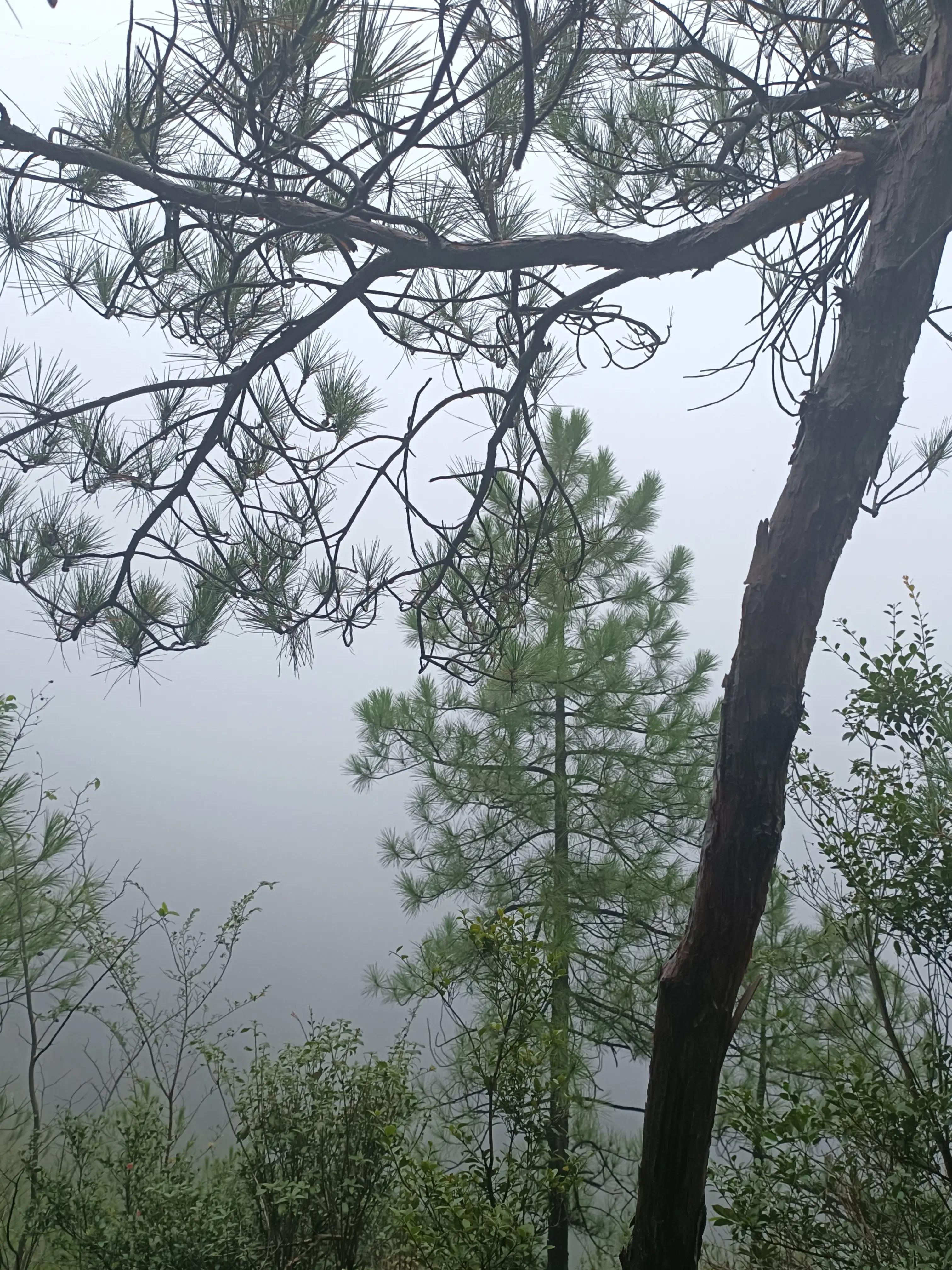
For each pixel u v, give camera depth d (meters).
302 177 1.85
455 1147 4.00
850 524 2.03
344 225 2.21
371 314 2.64
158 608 2.92
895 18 2.71
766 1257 2.86
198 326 2.67
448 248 2.26
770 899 6.17
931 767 3.40
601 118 2.80
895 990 3.97
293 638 3.10
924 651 3.45
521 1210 3.13
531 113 1.78
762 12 2.44
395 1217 3.35
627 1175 6.16
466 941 5.95
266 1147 3.96
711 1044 1.98
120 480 2.81
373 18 1.68
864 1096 2.84
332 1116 3.95
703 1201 2.02
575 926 6.57
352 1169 3.86
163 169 1.92
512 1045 3.36
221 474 2.93
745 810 1.97
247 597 3.01
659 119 2.81
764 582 2.02
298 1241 3.83
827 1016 4.06
